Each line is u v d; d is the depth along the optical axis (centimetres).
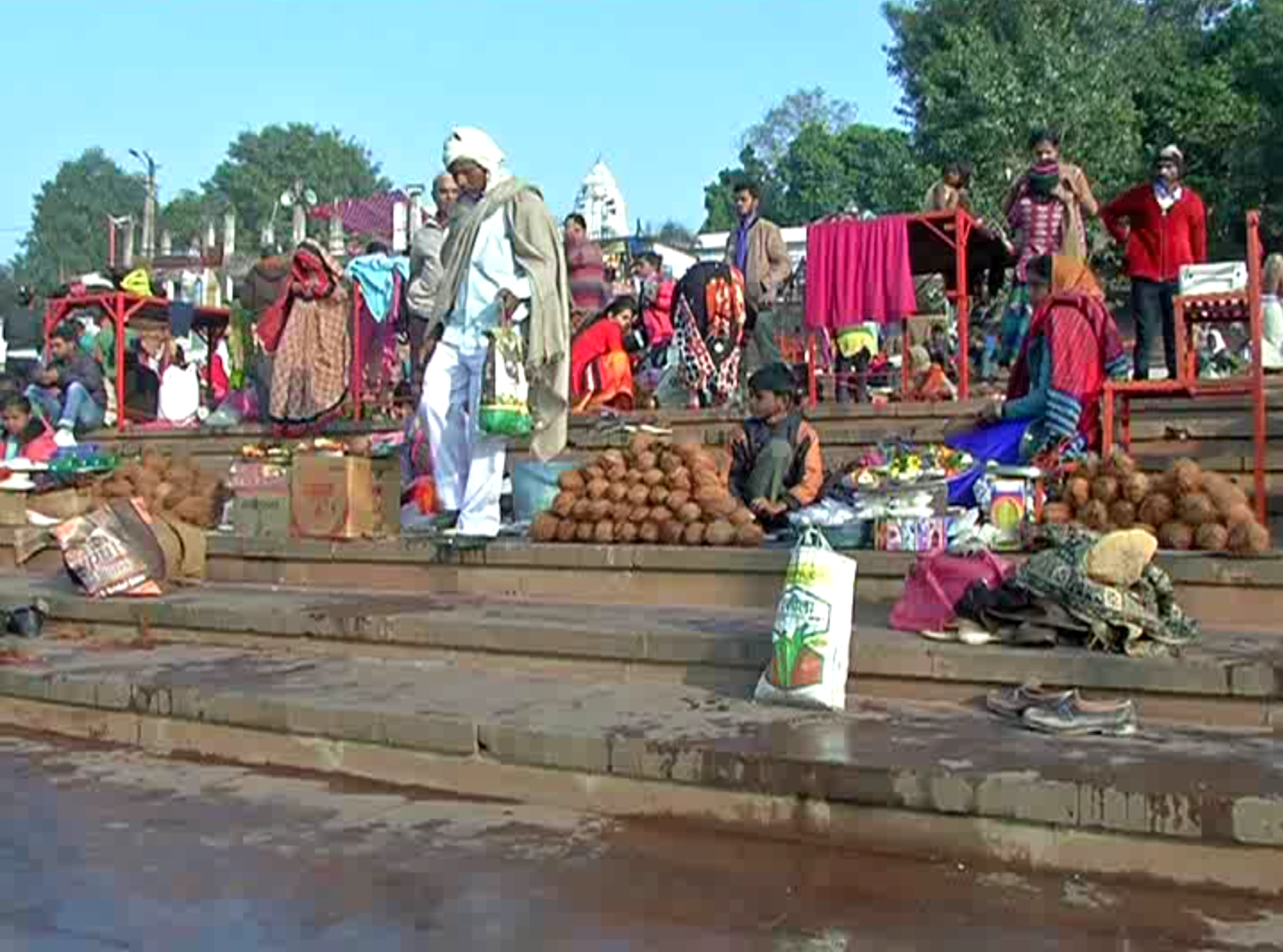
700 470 747
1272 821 379
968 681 532
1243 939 354
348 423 1221
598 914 381
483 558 759
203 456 1317
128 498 873
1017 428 789
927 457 710
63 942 368
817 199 5803
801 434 775
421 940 365
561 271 779
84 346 1562
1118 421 813
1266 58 3184
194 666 647
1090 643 531
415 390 1166
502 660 630
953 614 566
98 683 608
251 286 1354
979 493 687
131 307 1523
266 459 895
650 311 1395
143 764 566
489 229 779
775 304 1445
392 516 841
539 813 481
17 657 680
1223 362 1288
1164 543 641
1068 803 403
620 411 1112
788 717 511
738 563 688
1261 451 700
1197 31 3922
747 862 424
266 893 404
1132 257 1050
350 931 373
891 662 545
